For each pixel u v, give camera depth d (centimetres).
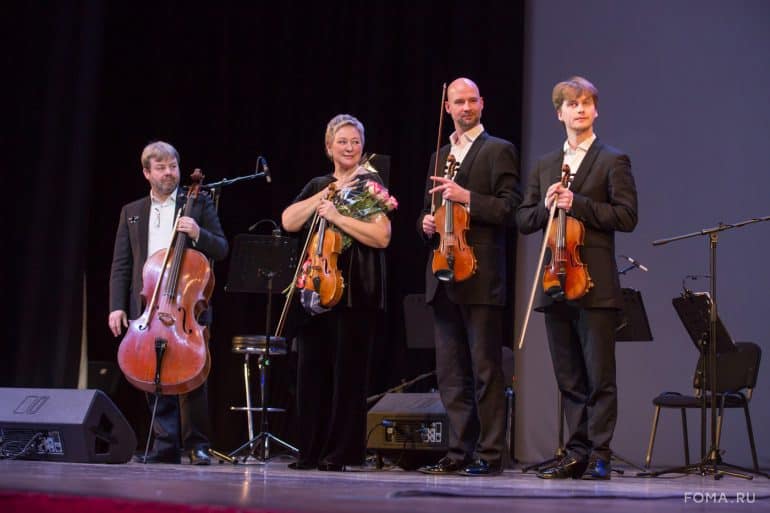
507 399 769
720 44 924
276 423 905
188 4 955
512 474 574
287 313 535
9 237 866
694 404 794
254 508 226
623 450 912
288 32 958
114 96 934
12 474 365
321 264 507
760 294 900
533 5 954
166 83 942
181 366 602
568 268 503
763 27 918
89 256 915
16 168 872
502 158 543
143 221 661
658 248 918
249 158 946
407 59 941
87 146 912
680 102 926
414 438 650
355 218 519
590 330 509
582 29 945
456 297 525
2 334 857
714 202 914
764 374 895
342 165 545
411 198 924
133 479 349
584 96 538
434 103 933
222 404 916
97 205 921
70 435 548
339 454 519
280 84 954
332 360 529
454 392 545
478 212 521
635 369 917
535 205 549
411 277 916
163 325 605
